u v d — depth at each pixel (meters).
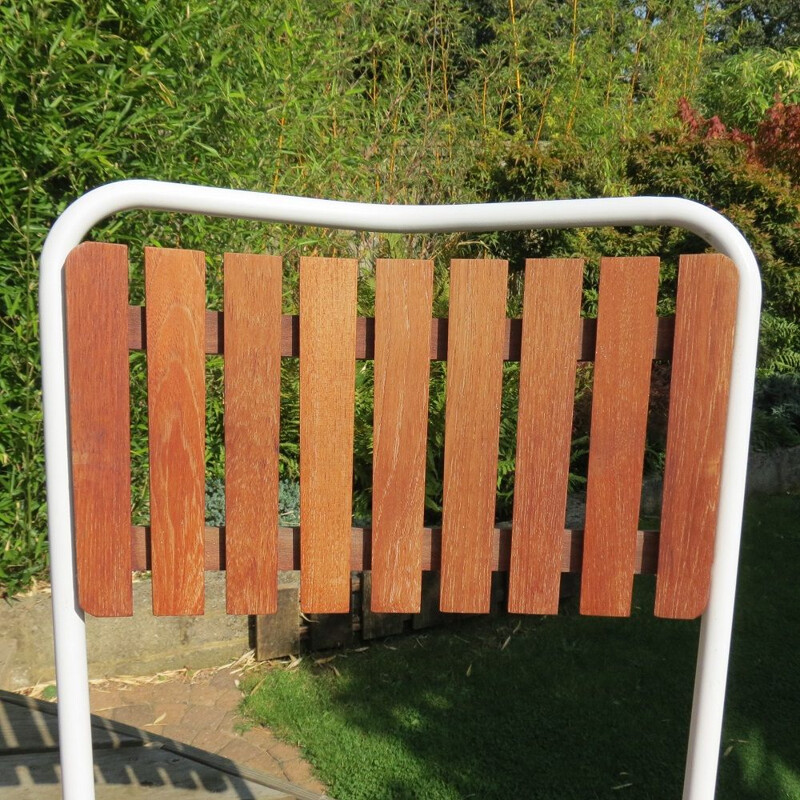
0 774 1.39
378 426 0.98
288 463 3.28
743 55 6.82
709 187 4.32
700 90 6.39
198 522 0.99
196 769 1.45
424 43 4.52
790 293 4.40
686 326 0.92
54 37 1.93
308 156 3.33
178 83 2.32
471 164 4.35
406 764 2.05
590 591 0.99
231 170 2.68
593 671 2.55
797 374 4.97
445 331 0.99
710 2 6.14
